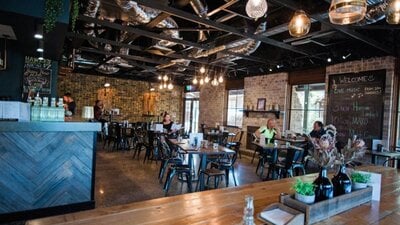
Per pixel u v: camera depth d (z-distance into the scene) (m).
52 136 3.13
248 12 2.61
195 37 5.91
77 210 3.30
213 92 10.46
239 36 4.92
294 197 1.39
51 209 3.13
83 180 3.36
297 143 5.80
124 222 1.16
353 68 5.79
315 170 5.70
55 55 5.01
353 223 1.30
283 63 7.16
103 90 10.70
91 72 10.25
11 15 2.73
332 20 2.47
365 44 5.38
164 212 1.31
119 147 8.29
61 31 3.25
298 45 5.76
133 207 1.35
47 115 3.35
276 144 5.18
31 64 5.16
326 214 1.35
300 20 2.79
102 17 3.89
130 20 3.91
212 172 4.00
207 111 10.77
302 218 1.25
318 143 1.54
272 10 4.13
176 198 1.53
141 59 6.74
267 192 1.72
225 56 6.20
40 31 3.28
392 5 2.29
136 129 7.91
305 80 7.00
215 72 8.34
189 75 9.43
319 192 1.42
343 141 5.89
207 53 5.65
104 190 4.11
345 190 1.54
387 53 5.09
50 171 3.12
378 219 1.36
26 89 5.11
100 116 9.38
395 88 5.17
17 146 2.93
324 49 5.84
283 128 7.44
